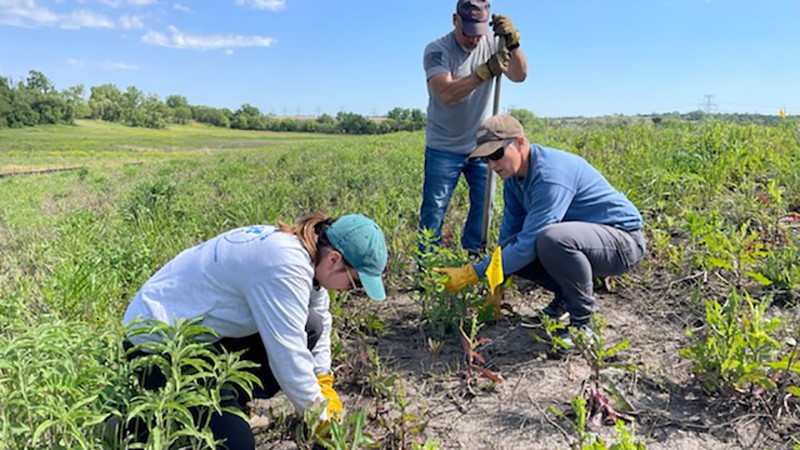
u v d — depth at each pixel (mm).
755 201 4648
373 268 2078
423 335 3295
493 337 3285
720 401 2592
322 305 2582
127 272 4230
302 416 2268
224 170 13125
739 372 2504
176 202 7004
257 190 8344
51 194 13547
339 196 7793
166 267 2188
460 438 2492
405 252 4250
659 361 2951
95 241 5730
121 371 1869
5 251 5855
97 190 12633
